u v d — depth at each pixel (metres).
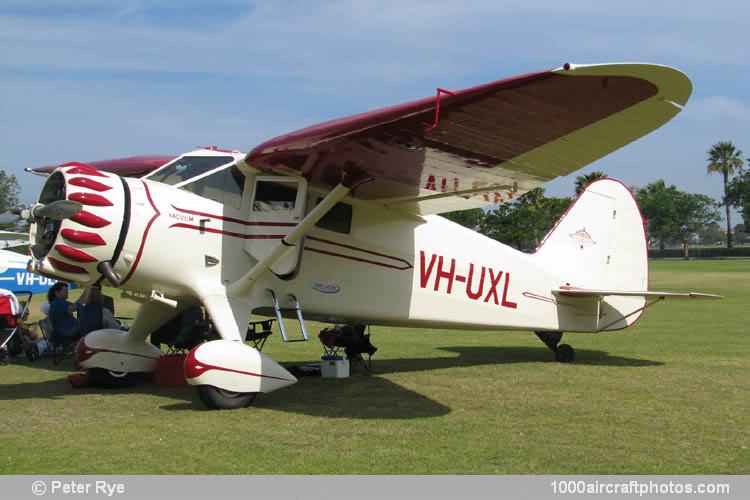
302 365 8.12
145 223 5.93
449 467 4.14
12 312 8.65
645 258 9.28
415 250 7.57
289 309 6.84
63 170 5.74
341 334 7.82
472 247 8.02
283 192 6.64
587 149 5.43
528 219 57.88
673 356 9.09
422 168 6.05
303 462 4.22
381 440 4.75
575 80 4.36
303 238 6.50
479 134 5.25
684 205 107.12
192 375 5.67
